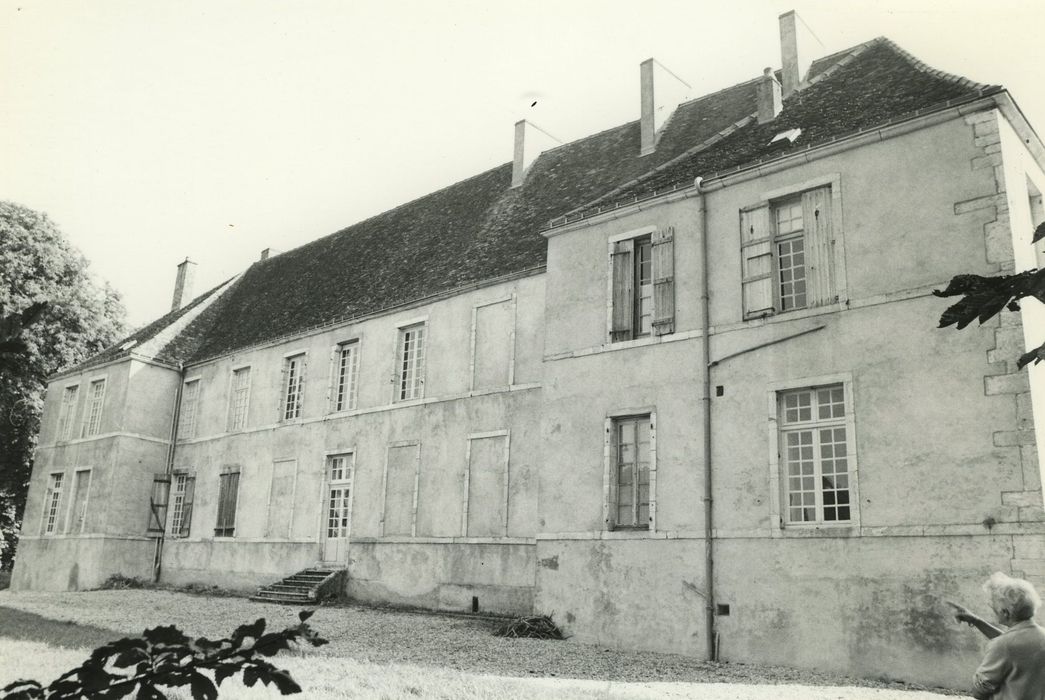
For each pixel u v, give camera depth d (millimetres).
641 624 12211
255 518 22562
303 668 9781
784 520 11234
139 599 20547
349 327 21547
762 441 11625
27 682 2527
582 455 13656
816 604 10602
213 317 28891
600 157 19891
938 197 10758
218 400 25344
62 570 25750
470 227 21344
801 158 11969
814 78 15109
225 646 2686
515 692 8312
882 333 10852
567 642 12656
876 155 11375
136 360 26172
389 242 24172
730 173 12688
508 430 16719
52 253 29250
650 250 14070
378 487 19266
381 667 9859
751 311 12180
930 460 10133
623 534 12758
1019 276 2602
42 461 28469
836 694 8750
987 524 9555
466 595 16484
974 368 10039
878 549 10266
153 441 26156
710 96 18844
